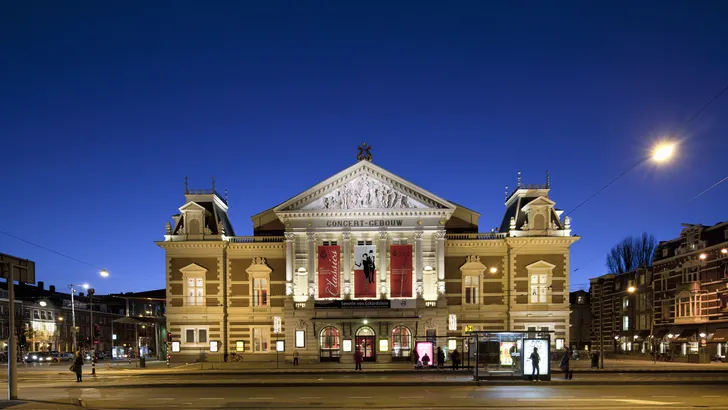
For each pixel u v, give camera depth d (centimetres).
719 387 3462
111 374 4747
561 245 6284
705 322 6638
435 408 2564
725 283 6412
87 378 4419
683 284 7138
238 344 6366
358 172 6222
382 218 6172
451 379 3953
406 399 2920
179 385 3691
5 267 2916
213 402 2864
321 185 6184
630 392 3200
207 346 6325
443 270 6081
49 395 3225
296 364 5653
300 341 5962
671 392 3195
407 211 6128
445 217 6147
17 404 2683
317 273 6125
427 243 6150
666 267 7550
